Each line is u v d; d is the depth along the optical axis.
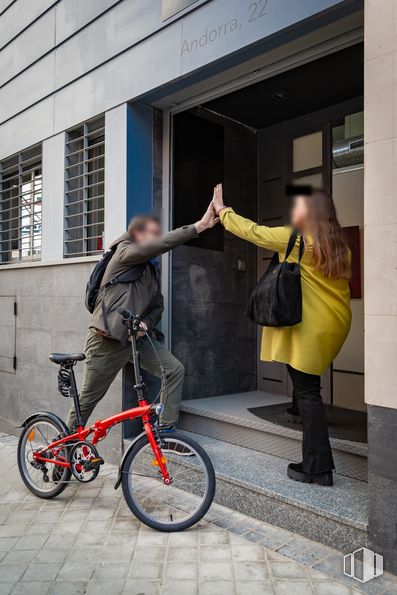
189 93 4.04
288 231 3.02
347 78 3.91
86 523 3.15
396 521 2.43
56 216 5.01
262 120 4.84
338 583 2.43
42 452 3.58
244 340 4.99
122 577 2.53
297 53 3.37
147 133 4.30
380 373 2.48
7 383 5.67
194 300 4.56
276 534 2.90
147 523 3.02
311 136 4.61
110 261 3.64
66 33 4.88
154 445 3.05
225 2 3.43
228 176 4.83
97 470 3.39
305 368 2.93
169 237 3.37
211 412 4.02
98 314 3.58
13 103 5.72
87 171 4.75
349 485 3.06
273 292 2.93
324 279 3.00
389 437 2.45
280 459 3.53
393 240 2.43
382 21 2.48
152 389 4.28
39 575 2.56
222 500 3.28
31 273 5.31
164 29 3.87
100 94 4.46
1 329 5.78
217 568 2.58
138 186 4.23
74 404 3.61
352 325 4.27
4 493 3.71
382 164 2.47
